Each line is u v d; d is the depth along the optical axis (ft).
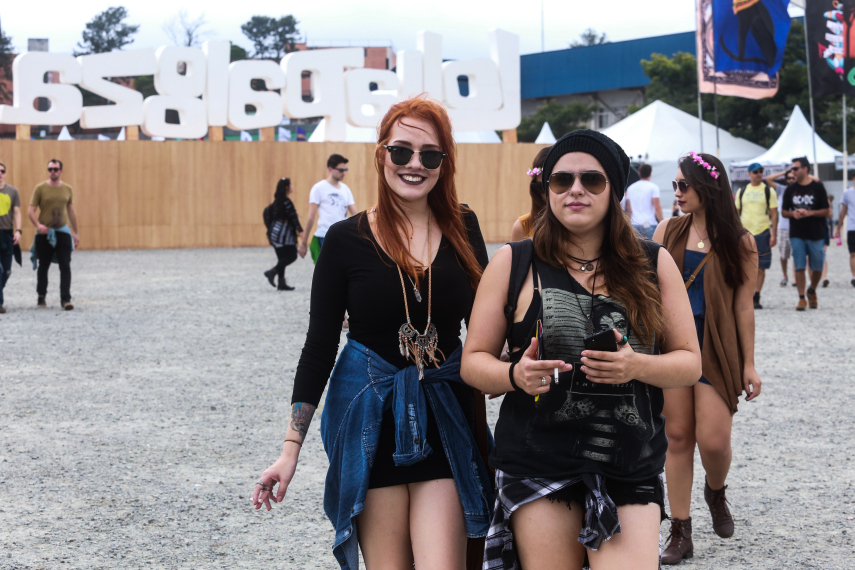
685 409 11.84
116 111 70.79
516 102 76.38
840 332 30.19
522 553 7.48
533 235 8.07
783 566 11.33
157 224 74.28
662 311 7.72
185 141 74.13
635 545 7.16
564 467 7.34
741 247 11.91
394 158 8.38
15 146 70.59
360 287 8.38
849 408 19.54
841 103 135.03
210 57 71.82
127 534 12.34
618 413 7.38
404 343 8.35
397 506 8.14
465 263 8.74
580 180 7.55
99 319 33.88
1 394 21.03
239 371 23.84
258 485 8.25
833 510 13.32
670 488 11.86
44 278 37.76
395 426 8.15
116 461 15.70
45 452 16.24
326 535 12.40
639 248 7.78
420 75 73.05
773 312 35.60
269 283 46.57
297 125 185.88
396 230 8.48
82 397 20.72
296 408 8.43
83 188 72.69
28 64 68.64
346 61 73.87
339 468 8.32
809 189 35.83
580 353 7.47
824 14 58.08
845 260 63.77
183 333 30.42
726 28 58.90
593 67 214.07
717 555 11.76
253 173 75.00
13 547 11.80
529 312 7.71
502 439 7.68
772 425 18.20
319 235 34.91
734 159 94.84
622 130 100.94
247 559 11.50
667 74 158.71
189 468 15.31
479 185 76.95
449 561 7.88
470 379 7.79
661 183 94.27
